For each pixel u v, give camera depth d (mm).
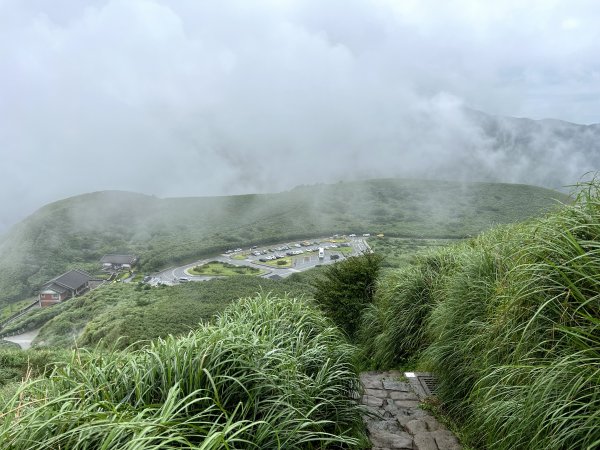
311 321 4191
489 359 3080
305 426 2580
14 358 9469
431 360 4328
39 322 55125
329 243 101938
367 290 7945
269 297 4508
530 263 2658
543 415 2105
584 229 2477
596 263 2248
